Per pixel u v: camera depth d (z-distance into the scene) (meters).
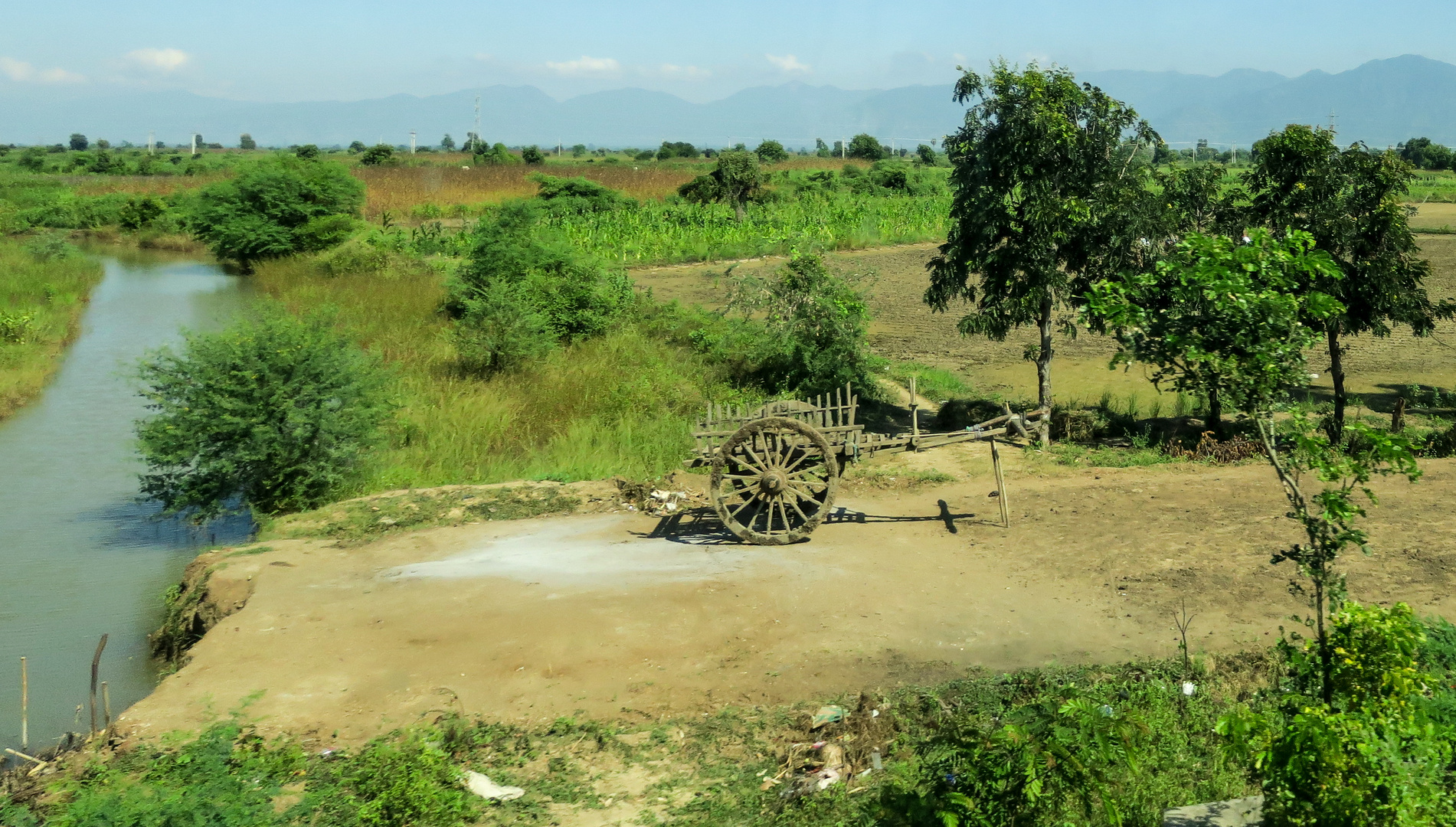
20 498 14.16
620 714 7.60
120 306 31.22
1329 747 4.64
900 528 11.78
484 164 89.19
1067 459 14.43
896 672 8.18
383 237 39.53
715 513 12.38
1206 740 6.82
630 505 12.80
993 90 14.79
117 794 6.14
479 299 21.42
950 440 11.84
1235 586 9.68
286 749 6.99
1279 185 14.79
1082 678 7.86
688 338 22.59
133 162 99.81
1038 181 14.61
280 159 45.75
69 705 8.50
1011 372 21.11
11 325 24.23
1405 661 5.20
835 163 97.75
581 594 9.81
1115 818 5.23
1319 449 5.70
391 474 14.16
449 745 7.10
